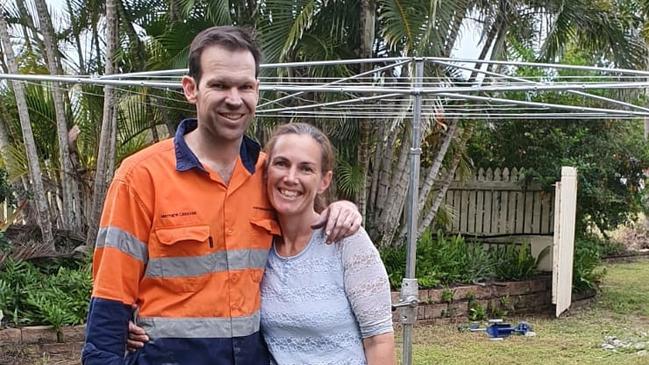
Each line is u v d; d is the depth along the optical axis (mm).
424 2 6258
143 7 7906
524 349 6176
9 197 7578
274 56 6492
